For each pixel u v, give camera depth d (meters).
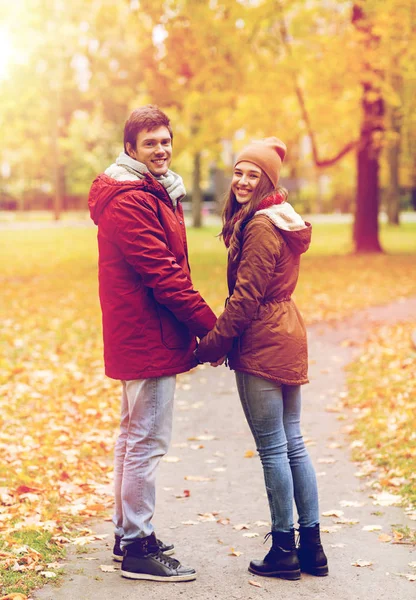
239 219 3.57
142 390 3.60
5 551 3.79
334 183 62.66
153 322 3.56
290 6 16.98
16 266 21.58
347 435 6.28
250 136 21.14
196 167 40.94
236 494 4.95
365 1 16.62
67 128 48.53
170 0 15.09
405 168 44.84
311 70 18.30
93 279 18.36
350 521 4.34
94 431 6.40
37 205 70.62
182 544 4.07
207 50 15.65
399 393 7.27
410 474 5.05
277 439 3.61
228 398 7.73
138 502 3.59
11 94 28.45
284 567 3.58
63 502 4.74
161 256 3.49
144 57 16.69
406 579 3.55
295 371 3.59
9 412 6.95
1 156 55.78
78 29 25.05
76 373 8.63
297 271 3.70
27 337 10.83
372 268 20.08
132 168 3.58
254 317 3.57
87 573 3.63
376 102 21.58
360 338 10.85
